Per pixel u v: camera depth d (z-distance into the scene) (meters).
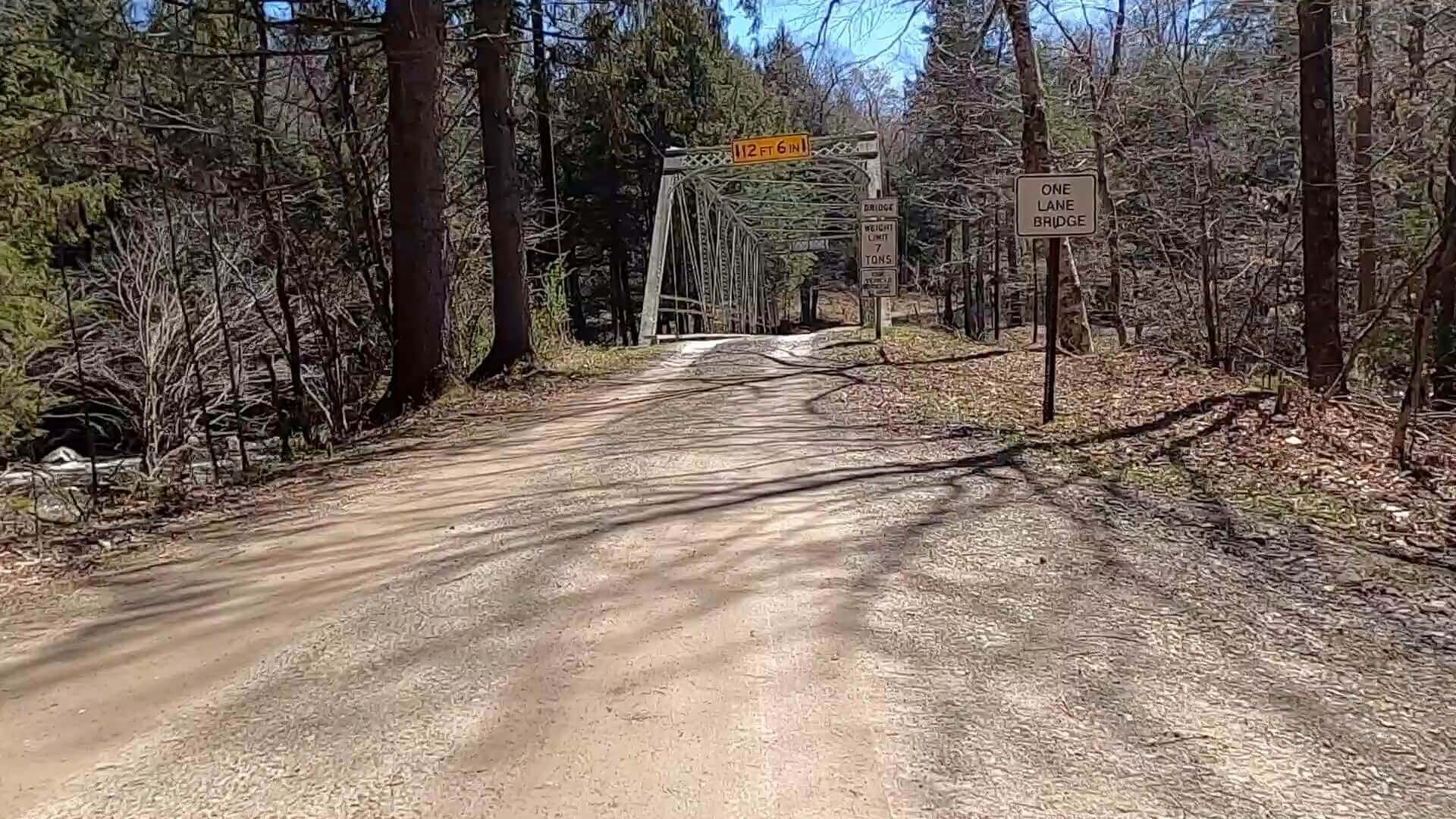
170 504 6.79
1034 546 4.74
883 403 9.63
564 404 10.52
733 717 3.01
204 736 3.05
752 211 34.34
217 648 3.83
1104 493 5.79
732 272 33.38
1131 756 2.73
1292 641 3.55
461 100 15.93
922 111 21.92
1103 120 16.92
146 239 13.01
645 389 11.50
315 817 2.54
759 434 8.06
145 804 2.66
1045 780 2.60
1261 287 14.49
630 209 31.95
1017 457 6.82
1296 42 12.98
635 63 13.79
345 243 14.38
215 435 13.00
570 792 2.60
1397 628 3.66
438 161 10.97
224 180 11.43
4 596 4.61
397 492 6.55
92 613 4.33
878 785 2.59
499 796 2.60
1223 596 4.03
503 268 13.58
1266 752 2.75
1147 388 10.27
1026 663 3.38
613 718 3.03
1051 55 18.73
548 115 16.55
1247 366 13.87
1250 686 3.18
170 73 10.03
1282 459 6.68
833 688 3.20
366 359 14.88
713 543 4.91
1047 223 8.11
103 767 2.88
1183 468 6.47
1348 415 8.40
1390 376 12.31
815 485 6.12
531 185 23.61
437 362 11.13
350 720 3.11
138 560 5.21
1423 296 7.30
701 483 6.28
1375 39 12.69
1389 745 2.79
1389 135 12.68
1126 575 4.31
